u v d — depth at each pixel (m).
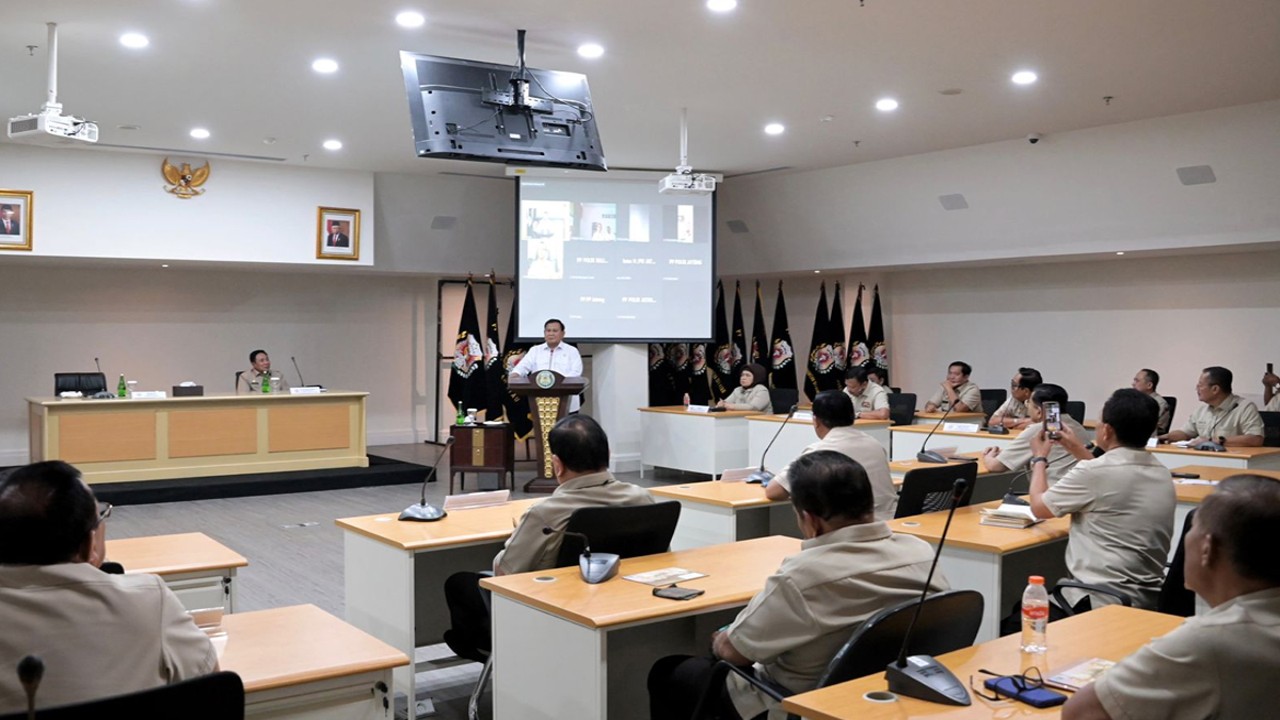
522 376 8.90
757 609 2.36
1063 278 10.45
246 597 5.48
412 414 13.10
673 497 4.70
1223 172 7.75
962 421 8.88
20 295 10.66
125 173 9.29
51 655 1.77
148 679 1.86
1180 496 4.61
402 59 5.30
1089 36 5.71
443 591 4.33
